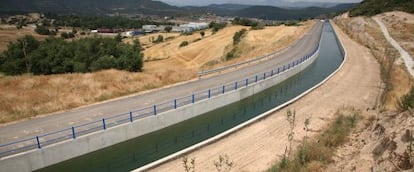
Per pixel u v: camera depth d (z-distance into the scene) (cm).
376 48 4312
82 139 1453
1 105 1761
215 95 2195
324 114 1948
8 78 2312
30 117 1711
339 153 1292
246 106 2395
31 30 16038
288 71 3075
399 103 1598
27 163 1303
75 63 3769
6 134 1492
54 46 4191
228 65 3581
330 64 3931
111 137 1563
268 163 1342
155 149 1675
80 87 2200
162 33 15250
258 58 3756
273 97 2589
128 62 3588
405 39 4875
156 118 1761
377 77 2872
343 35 6662
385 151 1038
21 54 4516
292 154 1390
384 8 9769
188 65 5381
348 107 2056
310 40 5788
